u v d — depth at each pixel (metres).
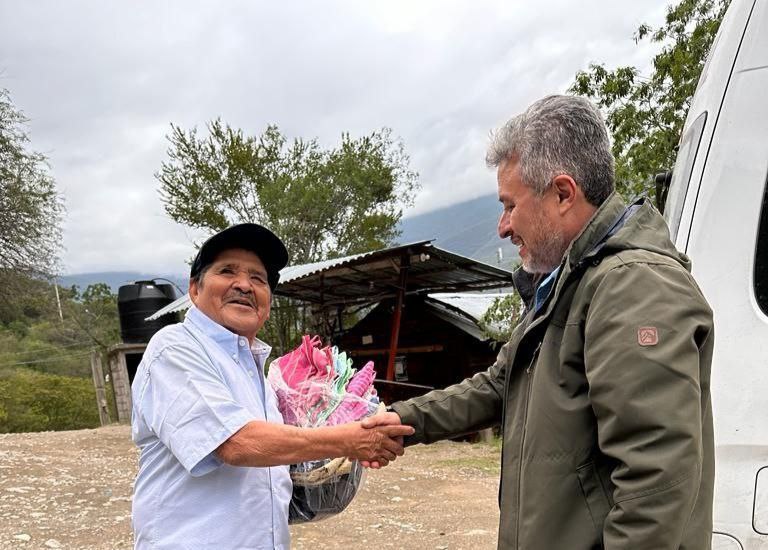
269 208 24.53
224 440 1.96
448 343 15.70
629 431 1.57
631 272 1.68
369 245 25.11
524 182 1.95
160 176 25.75
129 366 18.88
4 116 21.88
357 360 17.27
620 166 11.51
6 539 5.70
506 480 1.94
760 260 2.15
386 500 7.59
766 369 2.06
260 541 2.05
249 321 2.22
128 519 6.40
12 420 27.03
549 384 1.80
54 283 23.72
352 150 25.97
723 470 2.04
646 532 1.51
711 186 2.26
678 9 11.58
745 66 2.29
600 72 12.23
